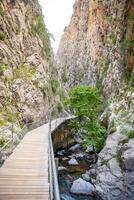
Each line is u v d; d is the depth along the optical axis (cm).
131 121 2541
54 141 2697
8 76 2439
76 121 3475
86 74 6875
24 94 2588
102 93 4647
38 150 1527
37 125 2841
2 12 2866
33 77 2914
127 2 3544
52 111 3844
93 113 3497
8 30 2892
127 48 3372
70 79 8669
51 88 4078
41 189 908
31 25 3794
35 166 1182
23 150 1518
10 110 2209
